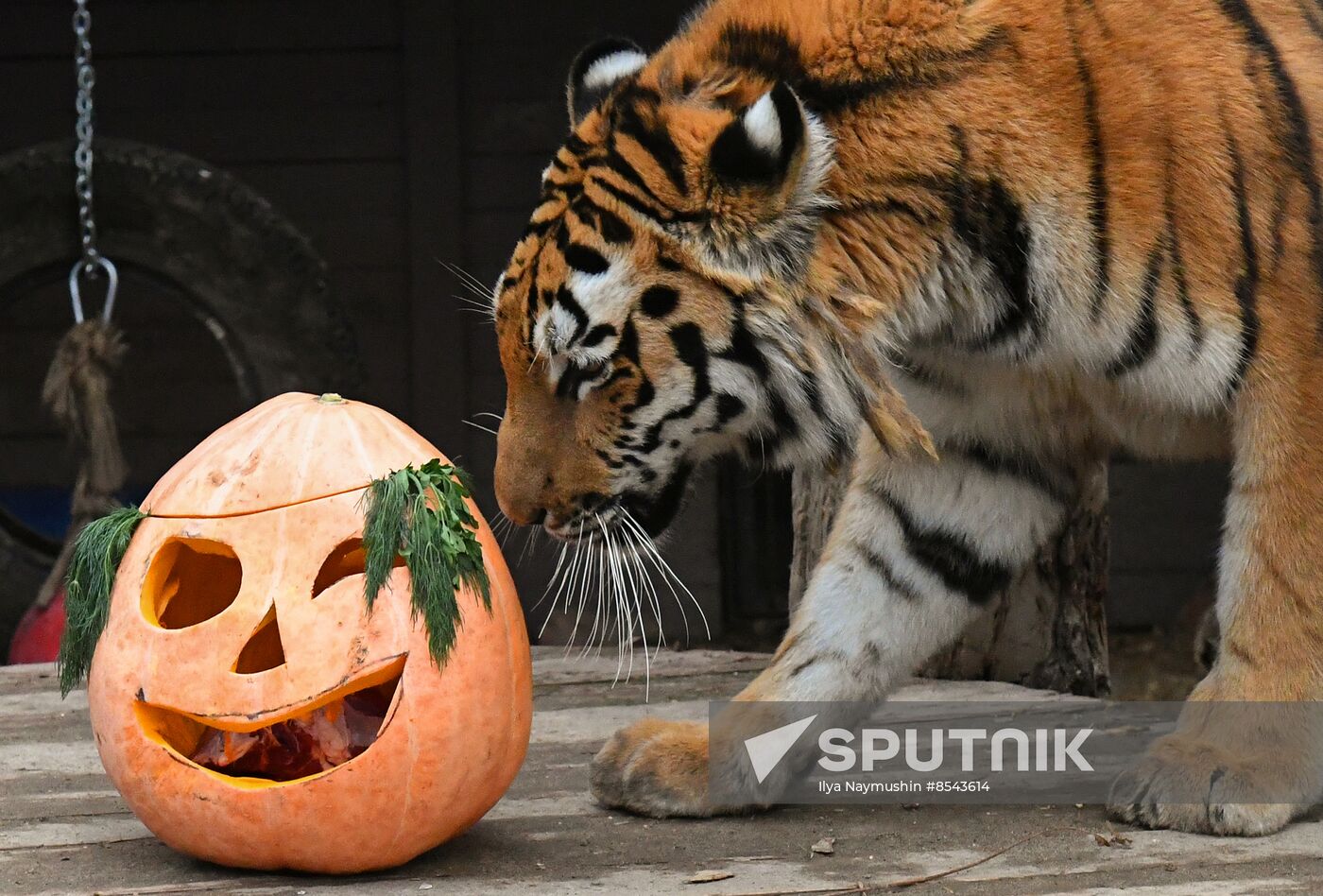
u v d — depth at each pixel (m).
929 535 3.38
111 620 2.62
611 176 2.98
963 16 3.04
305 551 2.55
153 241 6.62
